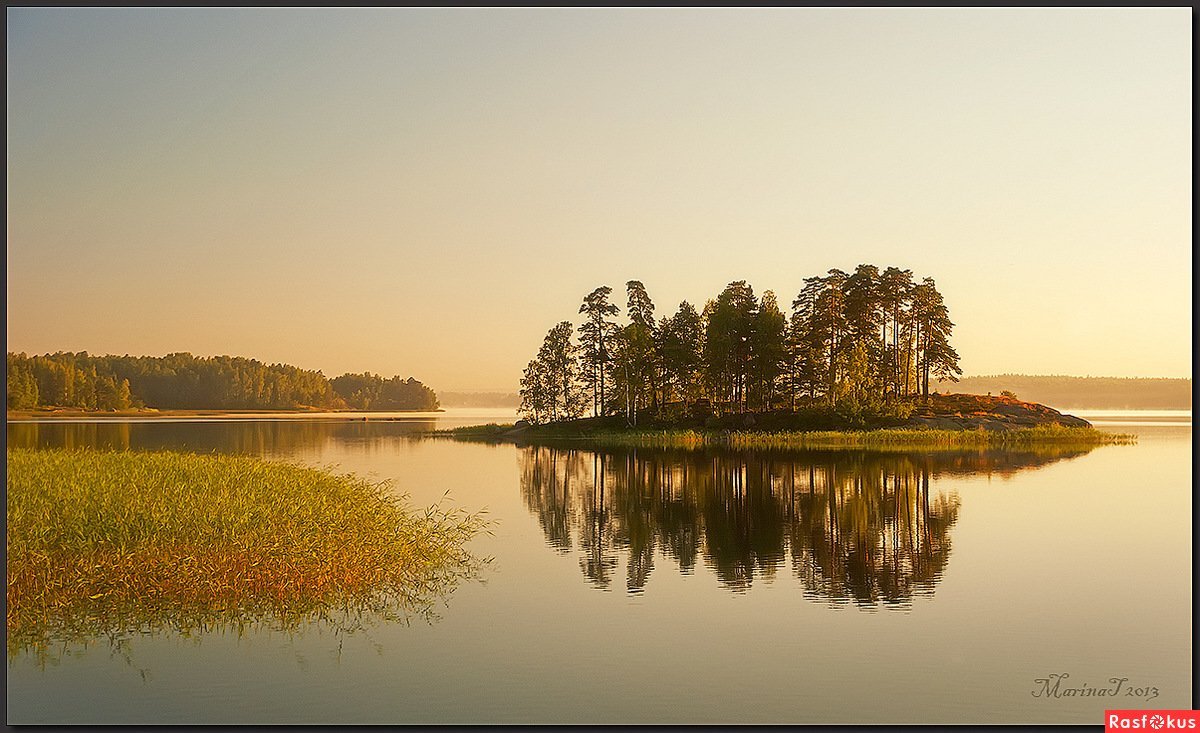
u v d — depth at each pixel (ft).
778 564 64.75
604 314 268.82
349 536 58.54
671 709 36.94
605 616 50.21
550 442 226.79
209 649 43.27
